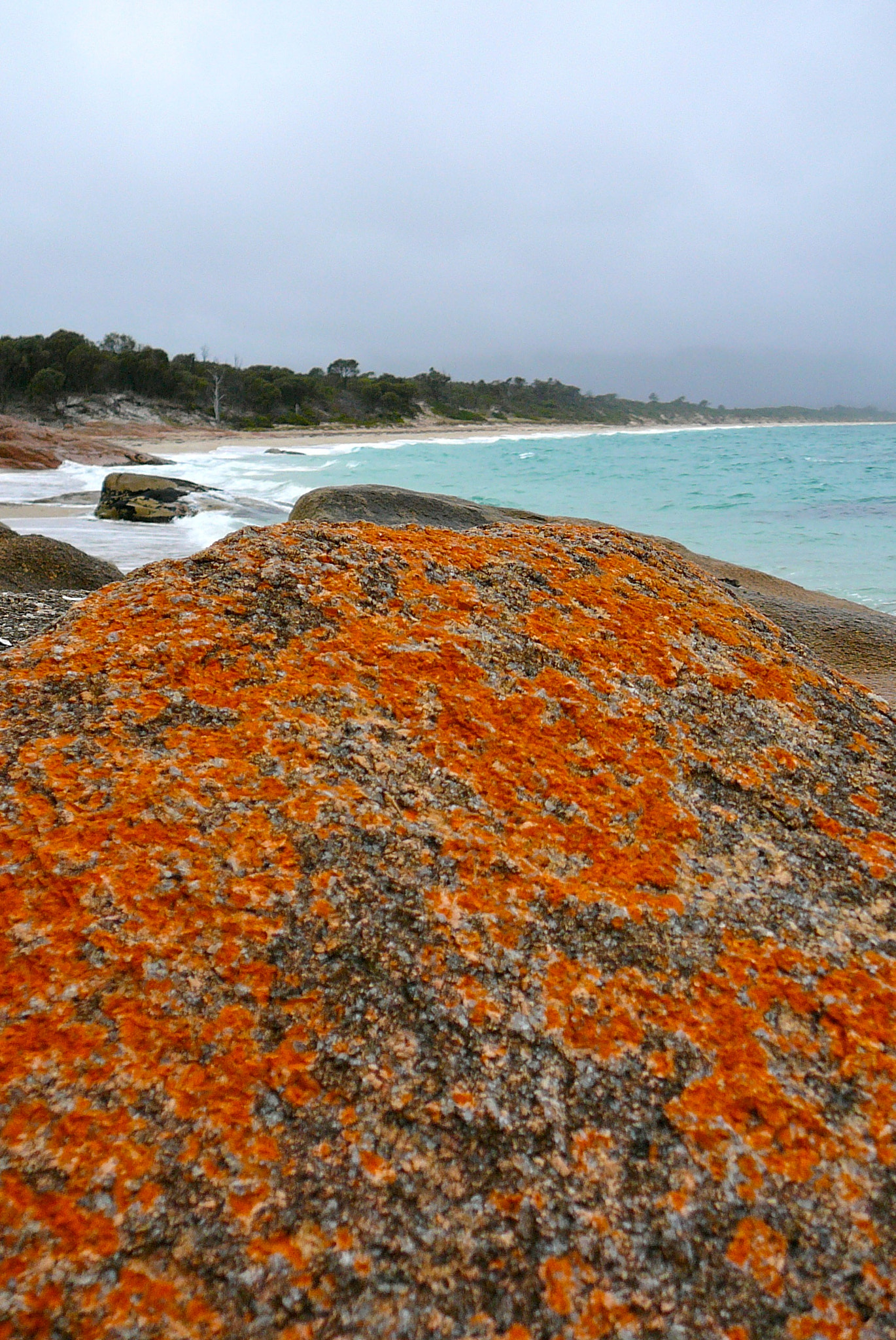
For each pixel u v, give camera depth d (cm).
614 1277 139
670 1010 177
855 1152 155
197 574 282
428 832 207
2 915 171
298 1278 134
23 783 199
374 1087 160
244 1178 144
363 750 227
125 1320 125
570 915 194
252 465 4556
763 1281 139
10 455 3584
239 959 173
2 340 7762
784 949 190
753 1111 162
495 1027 171
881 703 291
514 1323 133
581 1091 164
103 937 170
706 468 4722
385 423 9594
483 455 5903
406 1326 131
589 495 3238
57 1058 153
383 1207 144
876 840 227
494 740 239
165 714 226
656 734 251
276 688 240
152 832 192
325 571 288
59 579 1045
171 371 8081
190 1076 155
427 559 308
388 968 178
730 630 310
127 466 4019
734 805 234
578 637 284
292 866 192
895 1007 179
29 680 231
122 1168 142
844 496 3150
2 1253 129
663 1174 153
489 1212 146
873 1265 140
